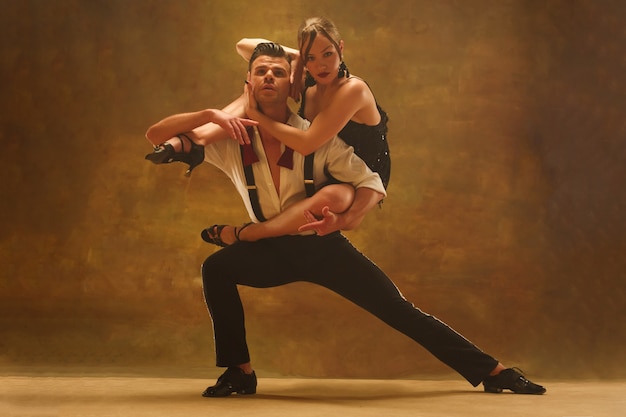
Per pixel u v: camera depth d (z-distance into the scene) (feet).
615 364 19.42
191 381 14.78
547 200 24.03
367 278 12.28
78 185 23.94
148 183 23.86
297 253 12.25
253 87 12.28
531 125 24.39
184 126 12.03
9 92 24.29
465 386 14.07
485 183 24.16
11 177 23.93
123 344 20.80
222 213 23.67
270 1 24.48
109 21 24.49
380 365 20.59
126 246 23.45
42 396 11.96
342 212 12.26
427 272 23.50
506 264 23.53
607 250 23.56
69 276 23.18
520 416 10.09
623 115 24.14
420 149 24.29
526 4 24.59
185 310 22.67
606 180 23.99
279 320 21.83
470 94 24.49
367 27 24.62
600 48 24.39
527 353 20.75
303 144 12.01
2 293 22.84
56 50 24.47
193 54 24.43
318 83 12.89
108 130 24.22
